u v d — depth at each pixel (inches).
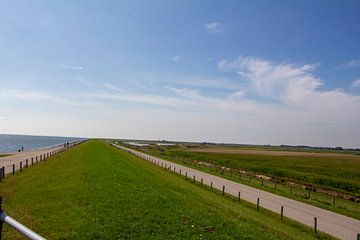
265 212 1121.4
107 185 962.7
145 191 932.6
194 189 1398.9
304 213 1182.3
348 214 1231.5
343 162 4340.6
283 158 4948.3
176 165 2960.1
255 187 1843.0
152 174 1603.1
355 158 5492.1
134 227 550.9
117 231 522.6
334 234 905.5
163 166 2691.9
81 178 1069.8
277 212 1151.0
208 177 2169.0
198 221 641.6
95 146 4079.7
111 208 671.8
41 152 3710.6
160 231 548.1
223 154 5497.1
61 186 915.4
